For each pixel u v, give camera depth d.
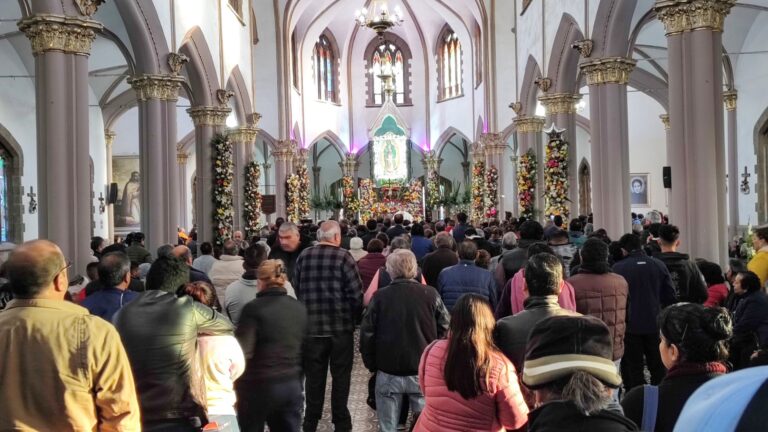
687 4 10.47
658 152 28.75
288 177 28.89
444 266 8.09
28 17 10.51
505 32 28.22
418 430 3.70
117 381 2.99
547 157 16.77
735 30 19.98
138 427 3.06
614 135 14.39
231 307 5.79
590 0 14.72
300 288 6.37
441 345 3.69
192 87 18.83
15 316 2.94
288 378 5.01
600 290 5.38
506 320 4.02
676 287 6.65
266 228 18.80
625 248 6.47
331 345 6.38
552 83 18.77
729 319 2.72
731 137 21.02
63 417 2.88
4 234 18.36
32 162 19.38
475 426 3.50
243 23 22.95
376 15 31.19
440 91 38.12
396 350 5.20
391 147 37.69
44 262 3.00
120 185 28.72
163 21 14.92
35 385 2.88
